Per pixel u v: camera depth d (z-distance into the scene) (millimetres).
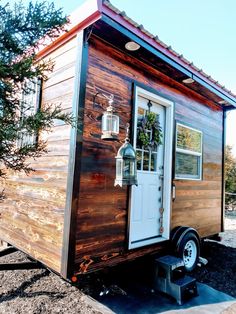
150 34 2734
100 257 2613
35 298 2502
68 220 2336
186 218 3959
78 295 2617
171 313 2369
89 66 2582
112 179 2793
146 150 3463
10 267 2926
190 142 4133
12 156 1886
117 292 2750
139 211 3270
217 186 4910
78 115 2410
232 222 8336
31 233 2859
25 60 1675
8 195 3402
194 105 4281
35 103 2918
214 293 2834
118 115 2885
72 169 2383
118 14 2408
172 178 3646
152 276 2900
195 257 3697
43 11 1742
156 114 3643
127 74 3035
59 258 2387
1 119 1699
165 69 3391
